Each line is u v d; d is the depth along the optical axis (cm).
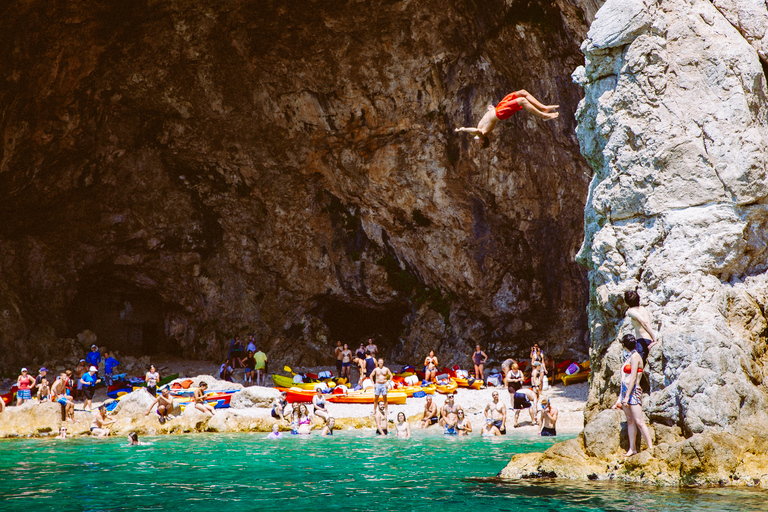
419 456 1251
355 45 2675
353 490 882
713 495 757
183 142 3005
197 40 2652
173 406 1820
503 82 2638
